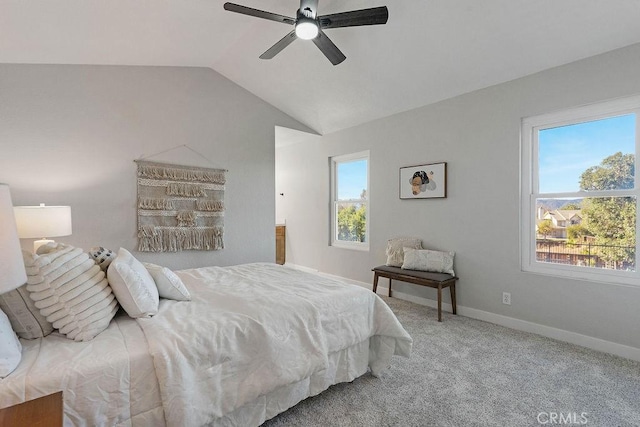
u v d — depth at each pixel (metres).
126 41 2.77
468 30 2.56
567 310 2.72
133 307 1.54
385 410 1.76
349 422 1.66
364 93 3.77
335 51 2.46
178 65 3.65
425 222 3.79
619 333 2.46
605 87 2.50
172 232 3.57
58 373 1.10
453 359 2.37
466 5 2.35
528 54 2.68
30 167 2.89
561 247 2.82
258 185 4.27
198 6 2.43
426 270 3.51
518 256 3.03
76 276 1.41
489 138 3.21
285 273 2.60
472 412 1.75
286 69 3.62
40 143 2.93
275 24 2.91
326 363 1.71
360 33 2.89
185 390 1.27
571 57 2.62
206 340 1.39
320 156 5.23
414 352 2.49
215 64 3.79
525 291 2.98
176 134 3.65
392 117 4.13
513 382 2.05
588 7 2.16
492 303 3.20
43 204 2.81
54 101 3.00
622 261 2.51
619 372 2.18
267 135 4.37
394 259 3.88
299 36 2.25
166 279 1.83
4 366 1.06
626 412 1.75
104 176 3.23
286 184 5.97
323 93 3.93
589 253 2.67
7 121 2.80
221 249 3.95
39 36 2.37
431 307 3.69
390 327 2.08
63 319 1.32
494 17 2.40
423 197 3.78
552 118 2.83
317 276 2.50
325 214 5.18
